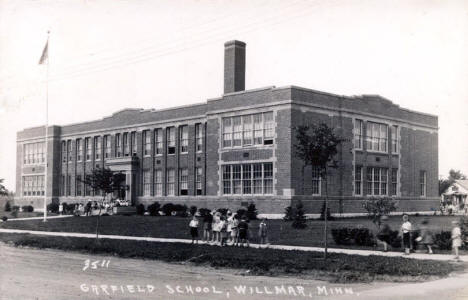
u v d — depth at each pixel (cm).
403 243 2433
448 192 7294
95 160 6362
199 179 5106
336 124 4459
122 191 5859
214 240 2862
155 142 5616
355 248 2489
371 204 2700
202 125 5088
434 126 5566
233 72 4719
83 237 3219
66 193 6756
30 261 2197
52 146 6844
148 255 2302
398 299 1327
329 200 4334
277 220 3944
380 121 4897
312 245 2638
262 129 4316
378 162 4847
